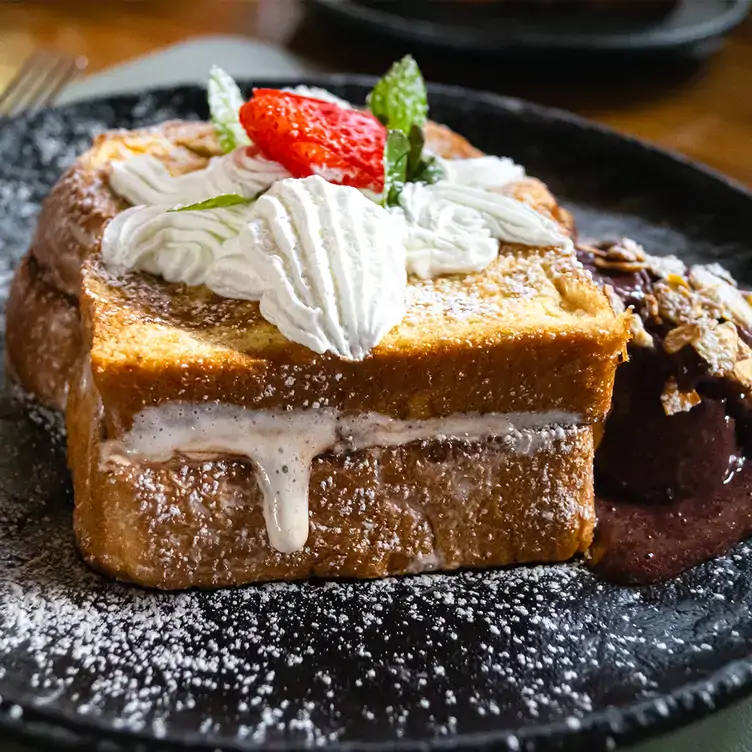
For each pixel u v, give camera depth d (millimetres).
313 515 333
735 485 359
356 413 329
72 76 533
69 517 347
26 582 327
